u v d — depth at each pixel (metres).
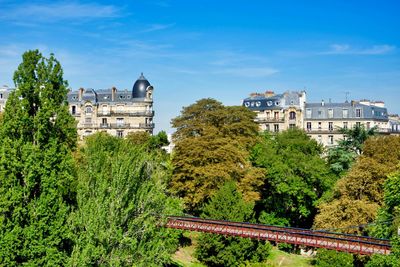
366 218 57.25
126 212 35.59
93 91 127.38
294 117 127.94
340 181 65.31
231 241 56.97
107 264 32.97
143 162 40.28
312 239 48.47
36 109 31.66
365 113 125.12
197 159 69.50
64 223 31.27
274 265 61.41
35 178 30.44
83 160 47.88
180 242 65.62
